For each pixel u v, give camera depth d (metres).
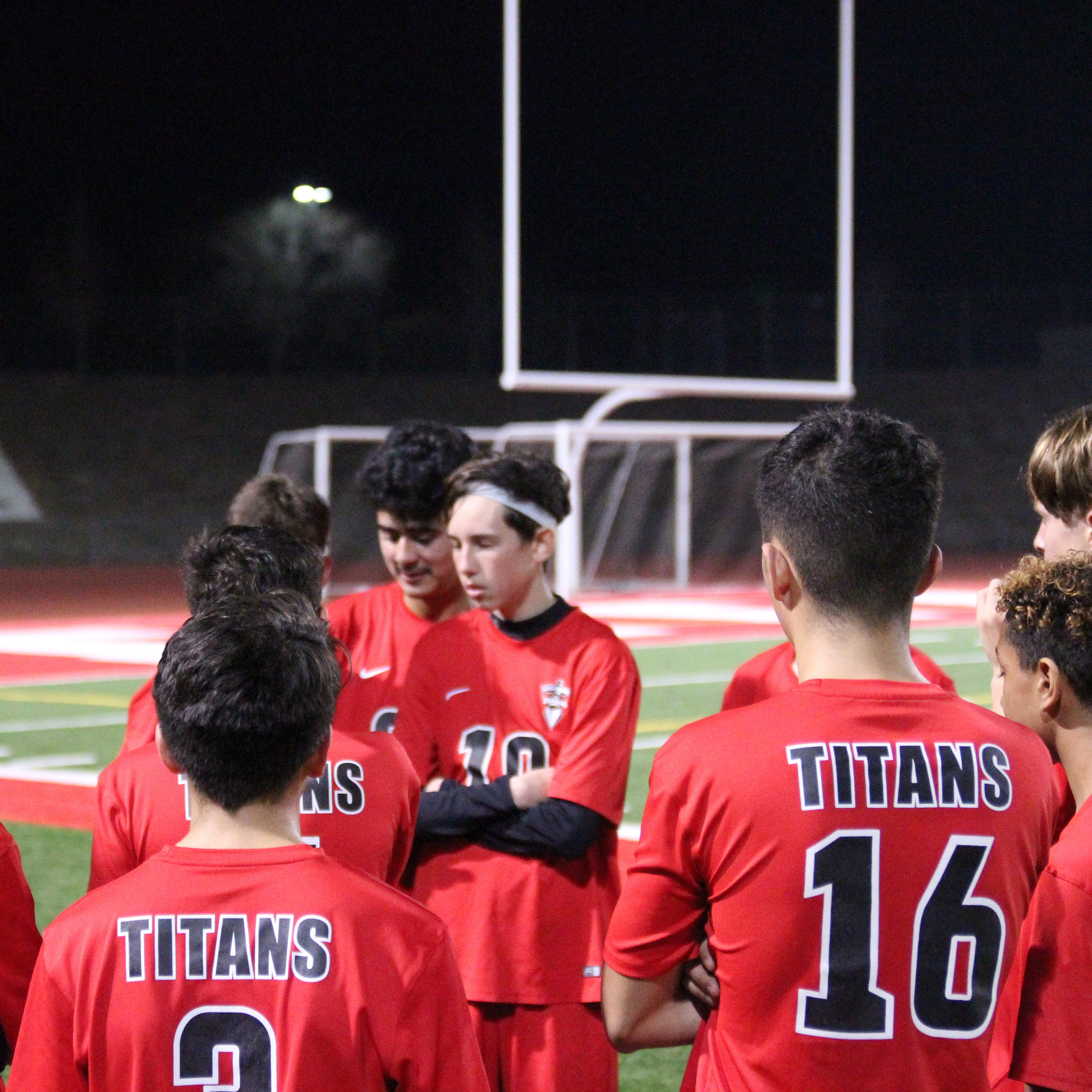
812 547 3.94
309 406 74.25
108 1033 3.70
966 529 69.38
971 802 3.84
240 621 3.94
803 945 3.75
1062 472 5.52
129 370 74.00
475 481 6.44
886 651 3.98
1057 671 4.43
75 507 66.50
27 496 66.00
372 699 7.26
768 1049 3.78
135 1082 3.67
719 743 3.92
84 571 60.41
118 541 64.38
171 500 68.31
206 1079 3.66
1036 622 4.47
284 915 3.74
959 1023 3.76
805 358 33.66
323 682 3.95
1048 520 5.68
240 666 3.81
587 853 6.27
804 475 3.96
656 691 24.45
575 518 42.06
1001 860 3.84
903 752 3.84
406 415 74.44
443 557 7.10
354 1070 3.66
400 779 5.16
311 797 4.92
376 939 3.75
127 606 45.16
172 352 74.56
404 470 6.91
